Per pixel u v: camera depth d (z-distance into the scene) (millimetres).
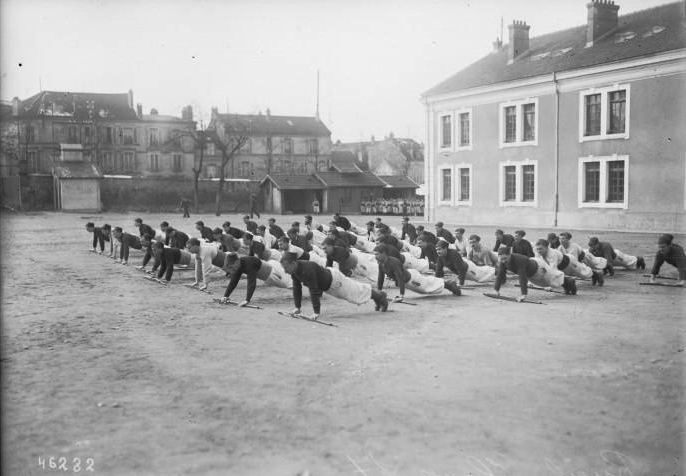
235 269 12453
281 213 64250
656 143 30656
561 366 7836
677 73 29562
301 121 90375
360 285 11281
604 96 32781
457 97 41562
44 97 72500
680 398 6609
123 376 7512
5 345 9062
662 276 16656
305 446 5500
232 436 5703
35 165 70312
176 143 77312
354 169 69375
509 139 38625
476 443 5559
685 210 29875
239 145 64375
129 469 5055
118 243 21484
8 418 6109
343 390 6953
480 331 9891
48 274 17531
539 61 37719
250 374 7574
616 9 35875
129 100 76562
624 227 32188
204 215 58750
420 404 6496
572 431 5801
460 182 42281
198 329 10156
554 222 35719
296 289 11078
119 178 62844
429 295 13648
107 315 11414
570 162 34750
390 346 8930
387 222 45500
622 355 8328
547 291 14008
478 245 15477
